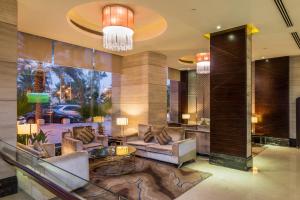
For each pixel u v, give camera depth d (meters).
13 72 3.37
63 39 5.85
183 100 11.02
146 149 5.56
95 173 4.47
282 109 7.94
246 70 4.77
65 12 4.09
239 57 4.87
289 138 7.79
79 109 6.95
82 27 5.35
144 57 7.15
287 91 7.86
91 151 4.89
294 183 4.01
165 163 5.20
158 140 5.68
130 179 4.13
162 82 7.60
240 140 4.83
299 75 7.70
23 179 2.80
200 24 4.70
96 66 7.02
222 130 5.11
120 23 4.42
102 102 7.61
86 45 6.44
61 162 3.09
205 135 5.98
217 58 5.22
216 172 4.62
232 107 4.96
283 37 5.61
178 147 4.90
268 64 8.30
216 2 3.66
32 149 3.82
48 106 6.14
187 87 10.95
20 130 4.44
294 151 6.88
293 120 7.77
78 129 6.05
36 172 2.20
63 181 2.05
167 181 4.04
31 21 4.54
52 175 2.18
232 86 4.97
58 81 6.34
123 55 7.71
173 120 11.23
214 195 3.46
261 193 3.55
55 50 5.96
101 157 4.49
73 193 1.81
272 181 4.10
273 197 3.41
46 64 5.93
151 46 6.48
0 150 3.13
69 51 6.30
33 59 5.49
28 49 5.39
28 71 5.61
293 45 6.39
